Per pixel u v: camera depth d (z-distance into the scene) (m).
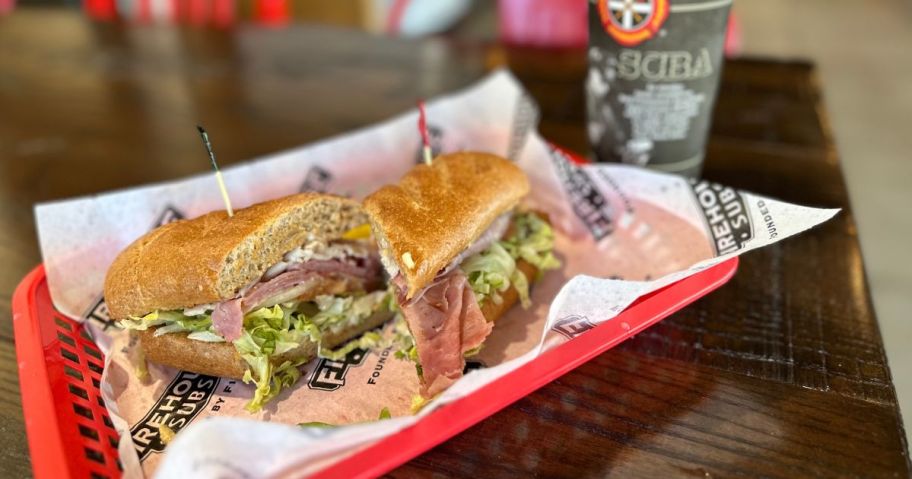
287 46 0.90
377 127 0.59
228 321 0.44
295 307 0.47
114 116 0.75
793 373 0.41
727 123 0.65
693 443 0.37
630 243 0.51
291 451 0.34
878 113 0.96
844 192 0.55
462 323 0.44
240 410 0.43
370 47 0.88
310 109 0.74
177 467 0.32
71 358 0.45
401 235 0.44
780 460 0.36
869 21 1.31
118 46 0.93
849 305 0.45
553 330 0.43
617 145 0.53
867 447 0.36
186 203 0.53
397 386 0.44
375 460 0.36
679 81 0.49
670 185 0.49
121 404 0.43
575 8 0.91
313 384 0.45
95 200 0.51
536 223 0.51
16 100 0.80
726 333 0.43
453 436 0.38
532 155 0.55
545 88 0.74
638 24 0.47
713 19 0.47
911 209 0.79
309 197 0.47
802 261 0.49
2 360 0.44
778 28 1.30
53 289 0.48
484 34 1.32
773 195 0.55
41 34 0.99
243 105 0.76
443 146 0.60
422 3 1.32
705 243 0.48
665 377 0.41
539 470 0.37
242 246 0.44
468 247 0.46
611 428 0.38
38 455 0.37
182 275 0.43
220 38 0.94
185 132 0.71
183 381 0.45
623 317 0.42
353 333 0.48
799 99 0.68
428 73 0.80
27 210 0.60
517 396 0.38
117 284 0.45
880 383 0.40
